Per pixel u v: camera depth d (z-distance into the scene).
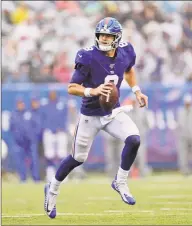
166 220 20.06
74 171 40.62
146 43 49.50
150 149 43.75
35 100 41.47
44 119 41.47
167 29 50.53
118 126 19.77
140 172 41.12
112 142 40.75
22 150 41.22
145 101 20.69
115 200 27.75
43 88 42.75
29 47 48.81
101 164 43.47
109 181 38.72
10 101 42.59
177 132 42.12
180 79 48.59
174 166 43.81
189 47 50.38
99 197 29.34
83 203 26.73
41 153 41.41
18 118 41.12
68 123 41.31
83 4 52.94
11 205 26.23
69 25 50.84
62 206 25.62
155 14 51.16
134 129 19.69
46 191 20.78
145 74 48.09
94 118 19.80
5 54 48.91
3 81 47.50
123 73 19.88
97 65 19.31
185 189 32.03
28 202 27.48
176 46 50.00
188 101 41.94
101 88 18.81
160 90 43.88
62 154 41.50
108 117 19.72
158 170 44.72
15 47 49.25
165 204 25.47
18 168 41.03
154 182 36.88
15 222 20.16
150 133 43.75
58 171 20.41
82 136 19.91
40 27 50.66
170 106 43.78
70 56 48.88
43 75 47.44
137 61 48.31
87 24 51.09
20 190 33.88
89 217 21.47
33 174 41.12
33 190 33.78
